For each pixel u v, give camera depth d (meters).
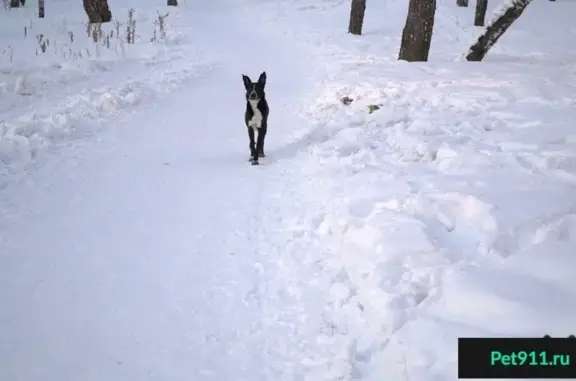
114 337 3.26
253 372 2.97
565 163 4.90
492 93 8.19
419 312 3.07
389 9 23.75
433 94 8.54
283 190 5.73
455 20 21.33
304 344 3.20
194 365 3.03
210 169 6.41
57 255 4.21
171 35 17.02
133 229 4.73
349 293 3.61
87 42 13.76
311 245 4.44
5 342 3.16
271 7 25.67
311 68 13.67
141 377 2.92
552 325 2.64
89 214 5.00
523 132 6.08
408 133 6.51
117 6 24.75
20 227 4.64
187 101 10.00
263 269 4.10
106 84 10.30
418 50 12.02
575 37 18.36
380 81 9.84
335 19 22.52
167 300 3.66
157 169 6.33
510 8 11.25
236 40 18.34
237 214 5.11
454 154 5.46
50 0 24.00
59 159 6.40
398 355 2.80
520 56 13.67
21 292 3.68
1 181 5.55
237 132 8.19
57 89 9.62
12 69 10.02
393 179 5.14
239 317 3.49
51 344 3.17
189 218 5.00
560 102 7.41
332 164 6.14
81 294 3.70
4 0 19.62
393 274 3.44
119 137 7.50
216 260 4.23
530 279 3.02
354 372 2.86
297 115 9.20
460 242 3.72
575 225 3.49
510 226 3.69
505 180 4.64
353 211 4.58
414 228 3.89
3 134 6.77
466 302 2.94
